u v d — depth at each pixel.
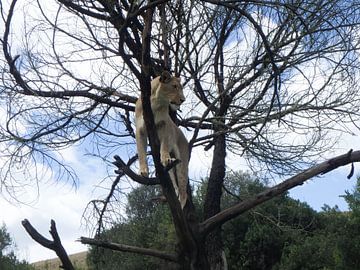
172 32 10.45
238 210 8.59
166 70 8.55
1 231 31.42
